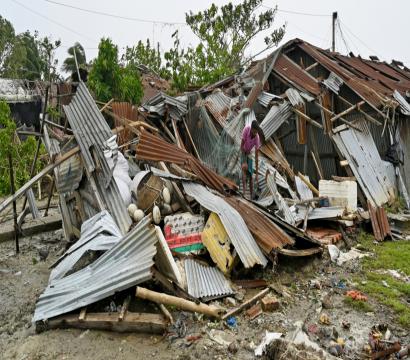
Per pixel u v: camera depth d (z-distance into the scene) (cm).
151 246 468
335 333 437
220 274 547
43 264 654
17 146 1120
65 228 709
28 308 502
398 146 1036
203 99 1066
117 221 598
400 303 520
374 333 442
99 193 645
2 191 1048
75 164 689
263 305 491
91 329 433
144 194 643
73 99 793
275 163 931
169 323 439
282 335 421
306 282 578
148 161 757
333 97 1061
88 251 539
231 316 468
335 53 1362
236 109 993
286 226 632
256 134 775
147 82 1955
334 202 835
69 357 387
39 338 421
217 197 638
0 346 419
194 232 589
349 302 520
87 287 461
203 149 970
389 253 713
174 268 476
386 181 987
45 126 800
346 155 927
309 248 646
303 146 1082
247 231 575
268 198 767
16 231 698
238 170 830
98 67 1316
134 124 859
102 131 665
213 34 2111
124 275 448
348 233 791
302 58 1183
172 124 973
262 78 1075
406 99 1183
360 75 1202
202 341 418
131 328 429
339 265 649
